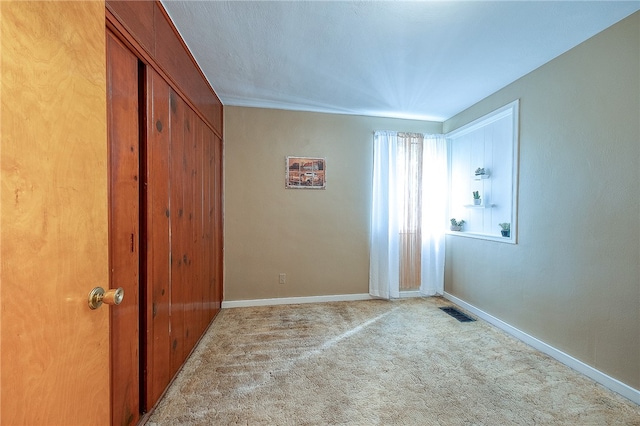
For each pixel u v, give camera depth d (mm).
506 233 2555
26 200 557
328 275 3326
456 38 1869
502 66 2213
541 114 2195
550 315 2098
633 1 1502
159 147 1531
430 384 1727
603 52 1751
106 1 1053
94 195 792
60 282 659
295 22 1712
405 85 2570
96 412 806
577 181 1911
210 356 2047
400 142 3414
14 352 532
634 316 1593
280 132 3189
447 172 3553
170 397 1590
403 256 3467
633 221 1601
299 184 3234
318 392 1644
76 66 709
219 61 2164
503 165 2742
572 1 1510
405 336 2393
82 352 742
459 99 2893
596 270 1787
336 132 3320
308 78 2451
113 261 1159
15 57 523
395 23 1719
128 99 1248
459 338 2363
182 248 1885
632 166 1604
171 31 1684
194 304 2148
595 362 1781
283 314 2895
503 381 1763
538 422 1424
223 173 3072
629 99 1619
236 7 1575
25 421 559
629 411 1504
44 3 599
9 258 518
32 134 569
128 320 1255
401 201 3430
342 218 3350
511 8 1569
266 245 3182
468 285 3041
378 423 1408
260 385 1708
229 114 3076
